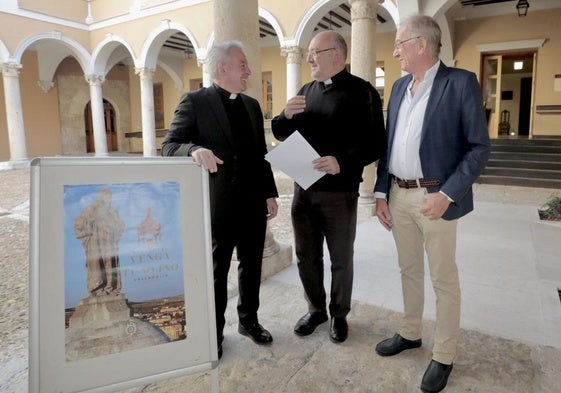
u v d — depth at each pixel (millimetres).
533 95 11219
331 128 2467
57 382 1479
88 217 1565
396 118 2262
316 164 2309
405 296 2438
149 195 1687
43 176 1499
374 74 5812
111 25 14953
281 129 2670
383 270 3885
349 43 14219
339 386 2174
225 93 2328
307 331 2686
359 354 2469
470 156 1968
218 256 2373
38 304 1459
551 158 9297
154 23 13906
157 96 19766
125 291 1607
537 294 3285
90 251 1560
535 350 2471
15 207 7824
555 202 6223
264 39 15812
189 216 1751
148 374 1616
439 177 2096
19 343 2732
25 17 13922
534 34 10852
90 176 1583
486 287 3438
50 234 1494
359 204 6270
